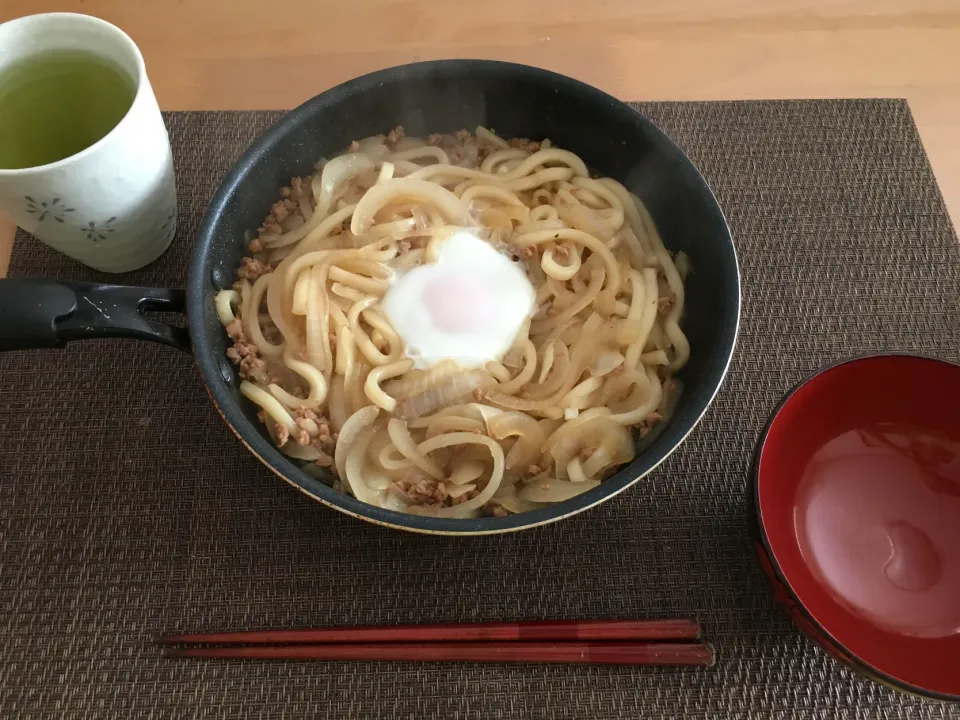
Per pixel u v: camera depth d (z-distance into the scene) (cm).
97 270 39
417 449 32
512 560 33
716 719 30
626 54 46
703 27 47
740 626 32
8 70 34
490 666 31
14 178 30
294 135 35
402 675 31
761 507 29
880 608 31
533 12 47
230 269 35
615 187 38
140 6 48
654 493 34
